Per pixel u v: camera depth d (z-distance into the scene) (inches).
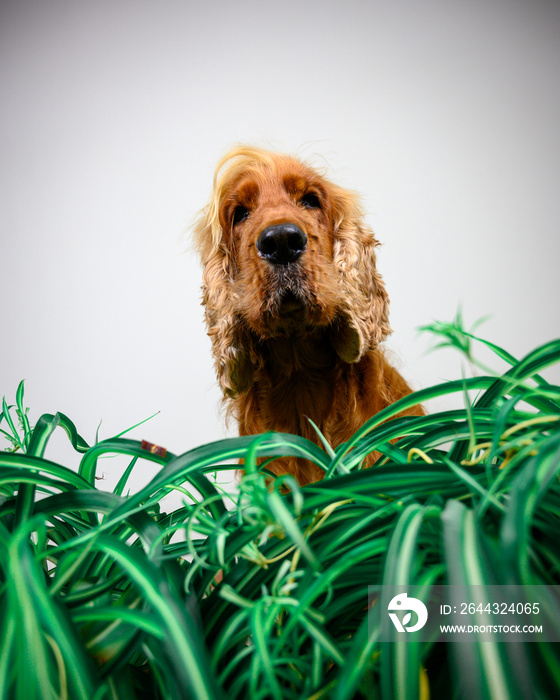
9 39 122.3
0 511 13.4
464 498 10.9
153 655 9.8
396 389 51.7
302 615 9.5
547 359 12.1
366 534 11.1
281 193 52.1
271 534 10.7
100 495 12.6
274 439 12.6
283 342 49.0
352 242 55.0
